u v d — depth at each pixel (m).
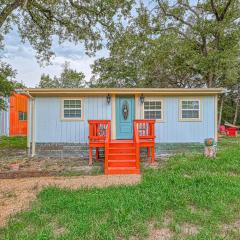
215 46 20.38
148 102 11.96
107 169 8.31
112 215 4.58
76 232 3.97
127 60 29.91
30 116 12.13
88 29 13.31
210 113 12.00
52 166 9.54
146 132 11.54
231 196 5.54
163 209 4.94
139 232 4.03
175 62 22.31
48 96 11.80
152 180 6.95
